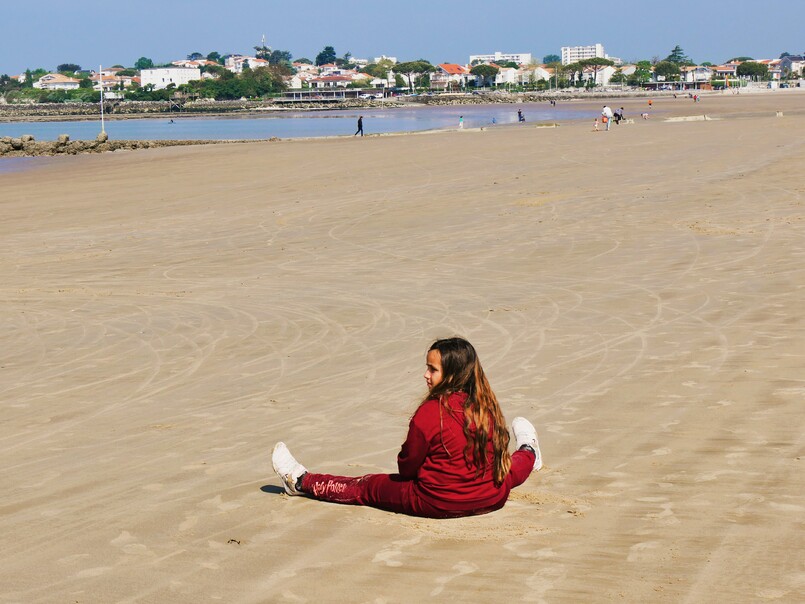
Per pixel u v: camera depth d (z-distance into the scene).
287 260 14.99
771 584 3.85
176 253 16.27
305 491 5.17
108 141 61.03
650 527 4.54
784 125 44.84
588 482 5.24
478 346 9.03
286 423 6.86
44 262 15.98
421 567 4.18
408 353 8.95
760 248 13.50
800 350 8.09
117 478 5.73
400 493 4.84
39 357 9.50
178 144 61.12
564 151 34.09
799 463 5.37
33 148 57.12
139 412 7.39
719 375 7.45
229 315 11.15
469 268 13.39
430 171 28.53
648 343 8.74
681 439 5.94
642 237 15.05
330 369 8.50
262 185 27.16
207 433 6.70
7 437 6.86
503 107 160.38
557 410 6.79
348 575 4.11
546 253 14.19
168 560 4.36
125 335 10.36
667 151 31.61
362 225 18.30
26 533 4.83
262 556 4.37
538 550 4.32
